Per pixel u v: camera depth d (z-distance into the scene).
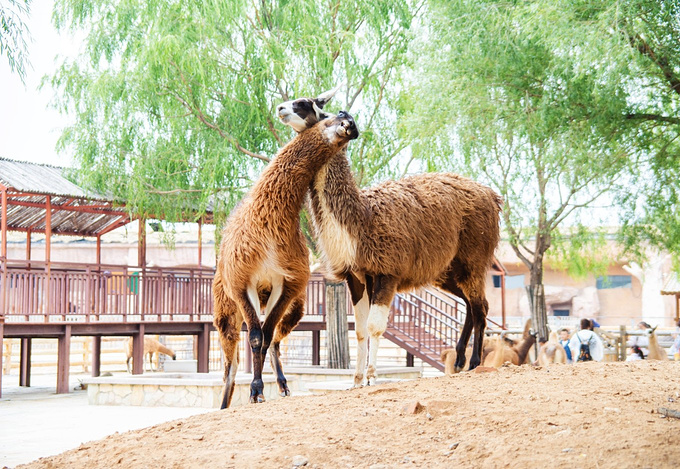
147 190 17.67
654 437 4.60
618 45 12.17
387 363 26.66
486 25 14.72
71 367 28.30
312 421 5.76
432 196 7.91
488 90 15.27
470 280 8.39
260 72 16.67
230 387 8.62
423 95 16.14
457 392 6.19
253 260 7.37
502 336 15.77
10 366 26.55
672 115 14.58
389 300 7.31
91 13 17.61
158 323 19.61
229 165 17.14
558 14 13.01
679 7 12.75
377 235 7.23
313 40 16.84
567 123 14.05
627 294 42.84
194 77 16.73
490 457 4.66
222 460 5.07
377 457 4.89
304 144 7.26
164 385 14.82
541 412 5.38
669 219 15.98
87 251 38.16
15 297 16.50
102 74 17.14
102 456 5.60
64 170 18.17
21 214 21.08
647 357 15.34
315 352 22.97
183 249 37.81
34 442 10.20
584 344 13.12
